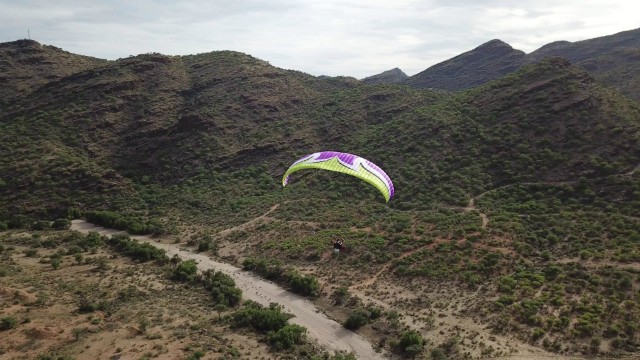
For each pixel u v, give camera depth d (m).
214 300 44.62
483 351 34.88
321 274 51.78
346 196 77.94
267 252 59.59
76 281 45.47
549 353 34.03
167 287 46.91
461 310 41.00
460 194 68.25
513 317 38.53
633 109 72.31
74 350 31.23
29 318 34.84
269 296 48.16
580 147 67.69
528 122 76.75
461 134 82.06
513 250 50.16
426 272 47.69
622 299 38.78
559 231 52.72
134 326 34.97
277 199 79.94
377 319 41.66
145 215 77.31
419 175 76.38
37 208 74.69
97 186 82.75
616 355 33.12
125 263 53.59
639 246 46.47
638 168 60.44
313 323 42.34
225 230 69.88
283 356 34.28
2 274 44.41
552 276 44.38
